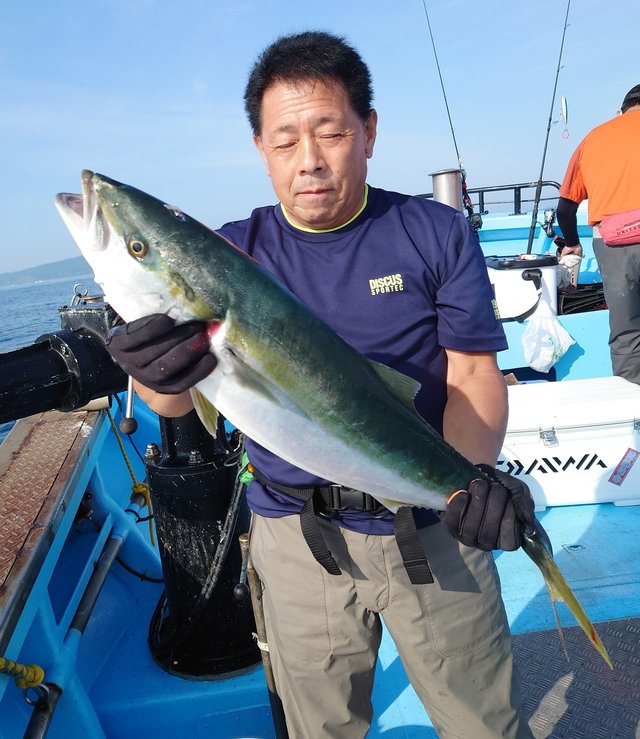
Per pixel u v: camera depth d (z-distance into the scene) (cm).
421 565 166
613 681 240
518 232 724
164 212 155
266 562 190
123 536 311
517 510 154
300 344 160
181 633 244
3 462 279
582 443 359
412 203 187
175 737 237
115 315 193
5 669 182
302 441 163
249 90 170
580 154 444
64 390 190
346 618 182
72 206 158
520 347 498
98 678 250
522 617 282
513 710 184
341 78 158
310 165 160
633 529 340
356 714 191
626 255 414
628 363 423
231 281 155
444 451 165
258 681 240
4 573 200
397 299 178
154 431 448
